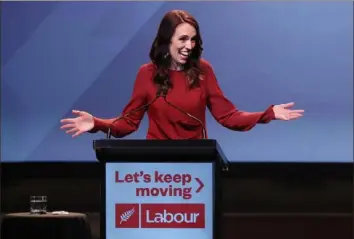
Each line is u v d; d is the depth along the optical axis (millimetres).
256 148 12125
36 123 12250
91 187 12258
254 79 12062
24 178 12297
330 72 12062
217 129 12141
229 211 12164
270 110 9781
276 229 12109
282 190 12125
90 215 12219
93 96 12164
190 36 10031
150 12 12109
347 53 12031
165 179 6809
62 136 12227
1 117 12266
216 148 6609
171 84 10023
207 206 6766
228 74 12062
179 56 10023
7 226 10352
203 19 12078
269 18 12062
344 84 12062
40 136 12258
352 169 12078
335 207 12070
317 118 12070
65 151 12250
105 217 6836
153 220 6809
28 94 12242
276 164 12109
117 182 6836
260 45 12055
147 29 12109
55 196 12266
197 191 6781
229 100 11031
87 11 12141
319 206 12078
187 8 12070
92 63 12148
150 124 10086
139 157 6828
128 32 12125
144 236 6809
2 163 12289
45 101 12219
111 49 12164
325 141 12094
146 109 10203
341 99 12070
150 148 6691
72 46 12172
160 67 10031
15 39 12211
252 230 12148
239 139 12133
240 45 12055
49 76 12203
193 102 9992
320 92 12070
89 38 12141
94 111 12164
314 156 12109
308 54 12039
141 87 10109
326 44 12039
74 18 12164
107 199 6840
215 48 12070
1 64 12219
